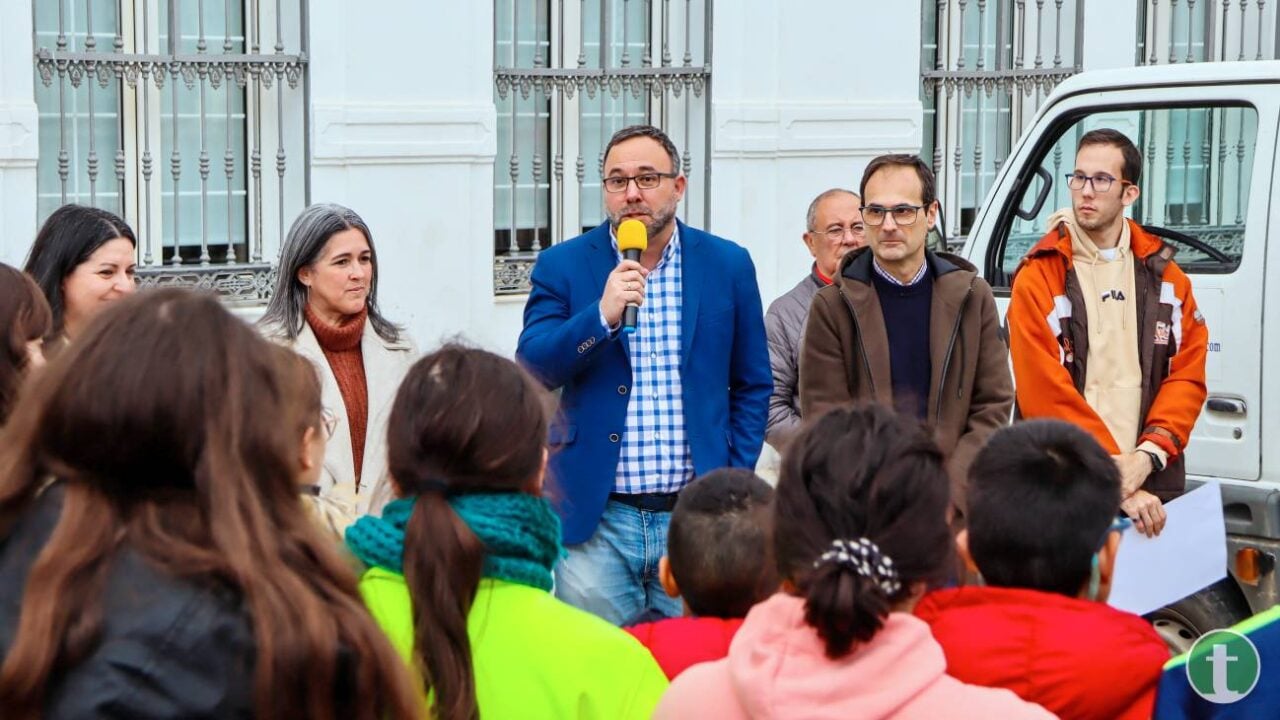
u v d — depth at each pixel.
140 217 9.11
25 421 2.48
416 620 3.03
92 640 2.31
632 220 5.62
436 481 3.13
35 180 8.61
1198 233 6.84
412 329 9.66
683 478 5.73
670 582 3.91
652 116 10.49
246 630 2.35
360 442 5.46
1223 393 6.55
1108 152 5.98
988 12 11.56
